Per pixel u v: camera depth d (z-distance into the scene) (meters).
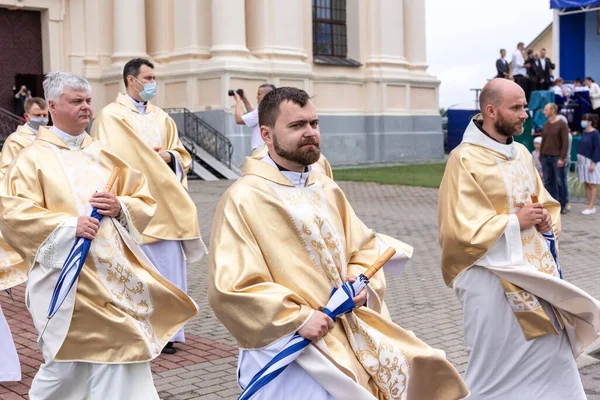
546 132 14.94
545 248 4.51
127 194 4.56
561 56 28.69
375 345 3.35
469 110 29.64
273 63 22.34
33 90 20.62
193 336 6.79
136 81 6.89
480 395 4.52
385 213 14.89
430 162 26.31
